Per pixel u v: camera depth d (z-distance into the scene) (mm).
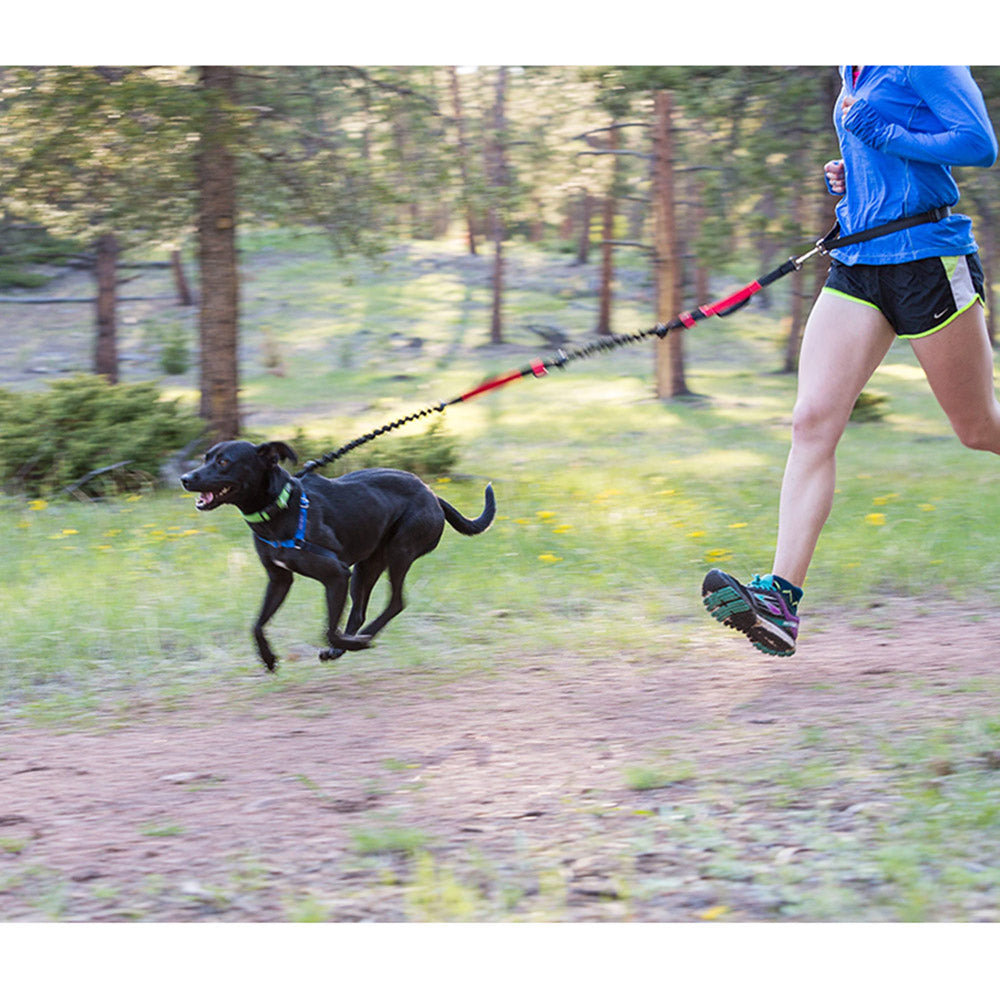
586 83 18156
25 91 11250
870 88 4234
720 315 4625
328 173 13859
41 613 6527
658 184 21766
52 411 12070
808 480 4488
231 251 12453
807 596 6699
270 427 19578
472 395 5090
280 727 4734
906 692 4699
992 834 3188
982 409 4508
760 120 17500
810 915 2803
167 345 30641
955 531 8500
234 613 6551
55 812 3822
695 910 2885
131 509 10469
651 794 3717
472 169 14922
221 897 3074
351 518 5488
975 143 4008
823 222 17391
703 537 8516
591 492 11594
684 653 5609
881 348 4438
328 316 37094
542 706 4832
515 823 3545
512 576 7289
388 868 3236
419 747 4379
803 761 3908
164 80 11180
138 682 5512
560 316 38156
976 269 4355
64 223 14016
